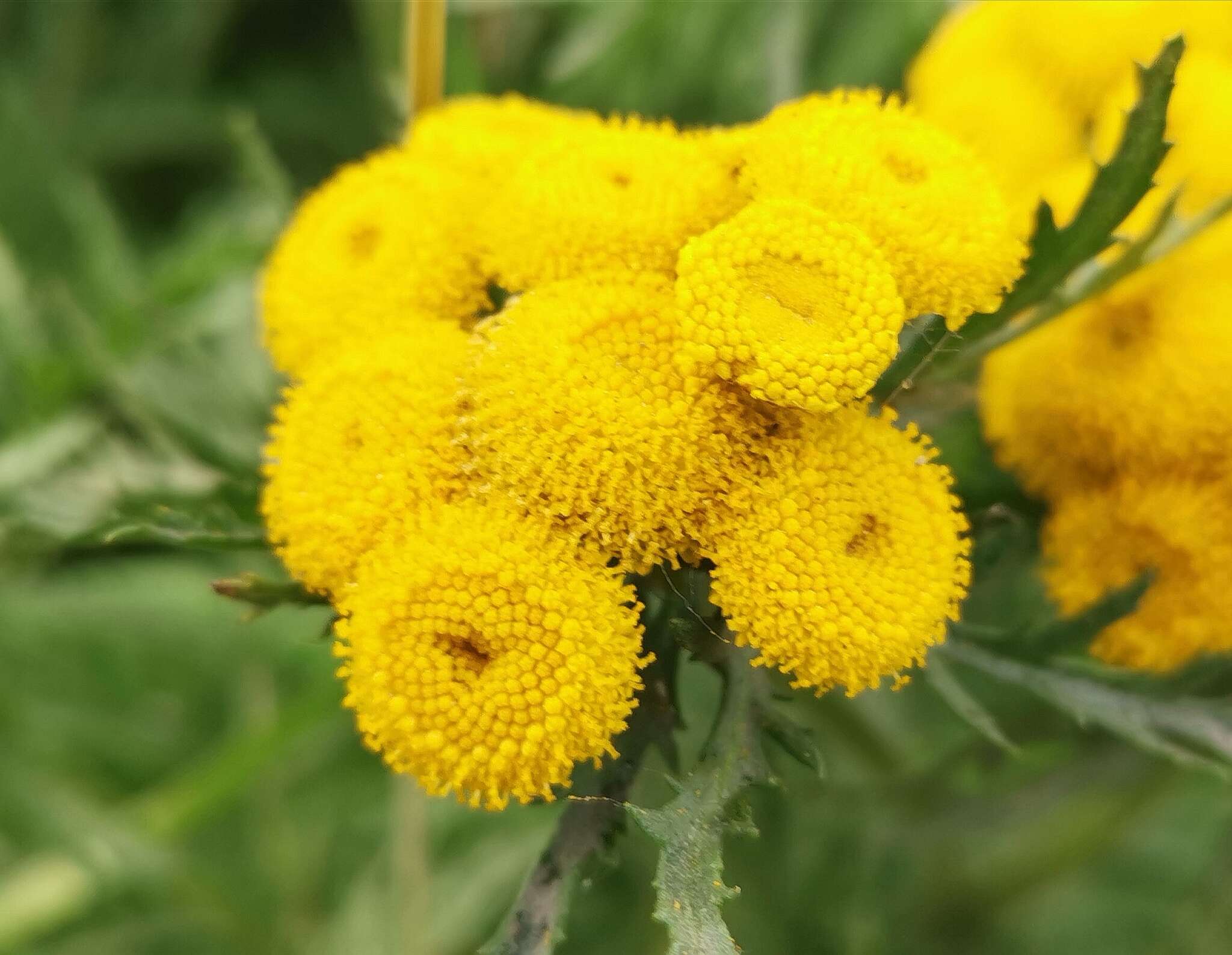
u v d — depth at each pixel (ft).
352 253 0.41
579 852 0.39
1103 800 0.49
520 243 0.40
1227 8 0.44
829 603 0.38
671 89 0.66
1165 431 0.41
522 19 0.69
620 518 0.38
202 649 0.70
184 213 0.82
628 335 0.39
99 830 0.57
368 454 0.39
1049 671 0.41
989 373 0.42
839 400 0.38
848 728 0.47
